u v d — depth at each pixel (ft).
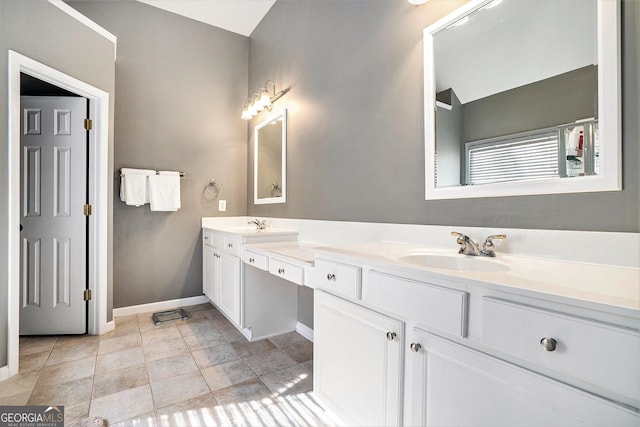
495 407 2.57
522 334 2.35
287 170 8.74
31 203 7.67
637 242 2.98
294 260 5.34
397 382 3.40
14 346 5.88
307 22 7.92
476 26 4.36
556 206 3.54
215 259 9.42
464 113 4.48
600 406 2.02
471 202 4.38
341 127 6.75
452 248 4.58
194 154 10.48
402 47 5.40
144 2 9.66
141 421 4.64
